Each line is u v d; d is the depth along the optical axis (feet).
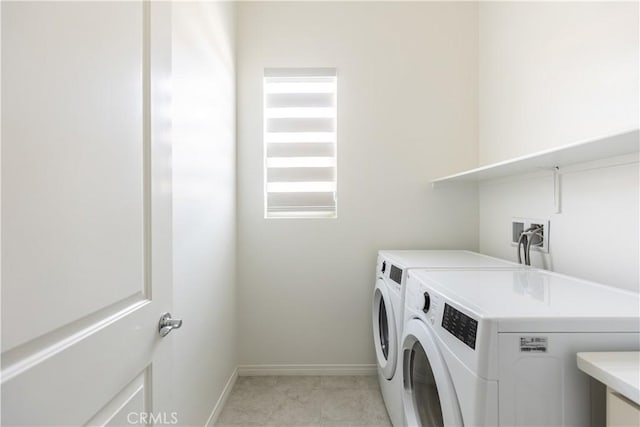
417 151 7.53
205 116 5.25
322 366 7.57
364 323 7.58
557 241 4.97
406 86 7.51
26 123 1.60
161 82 2.94
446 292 3.40
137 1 2.57
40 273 1.68
